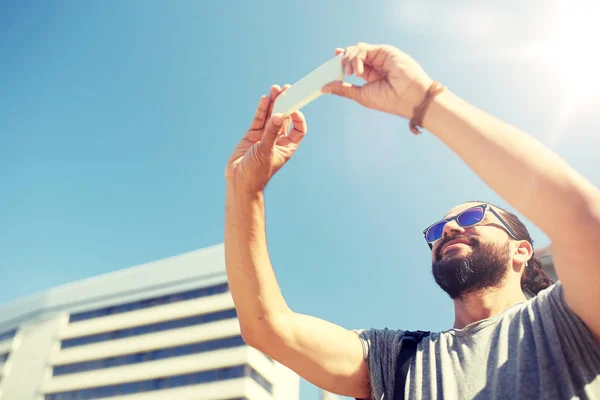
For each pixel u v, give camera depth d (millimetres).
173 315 39500
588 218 901
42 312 45969
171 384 35781
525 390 1126
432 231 1714
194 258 42438
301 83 1327
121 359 39094
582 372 1112
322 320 1580
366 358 1480
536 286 1723
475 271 1498
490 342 1316
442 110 1042
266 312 1452
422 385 1296
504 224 1627
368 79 1225
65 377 40531
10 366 43562
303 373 1510
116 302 43031
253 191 1466
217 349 35875
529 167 942
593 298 976
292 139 1535
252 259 1457
